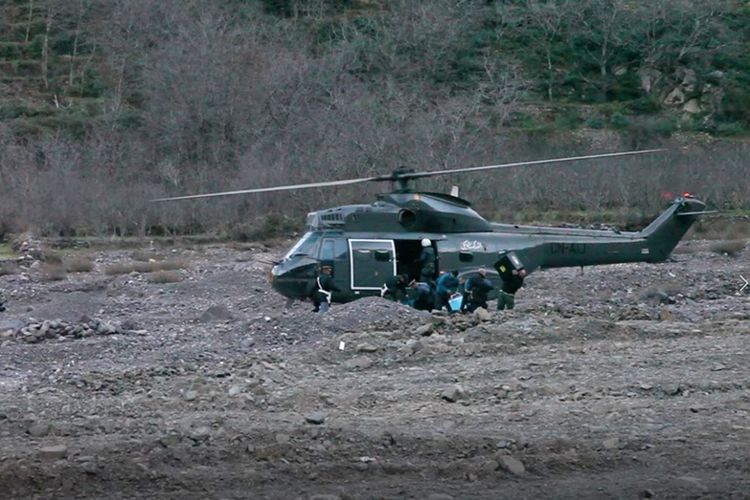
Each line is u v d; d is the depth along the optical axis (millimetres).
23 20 151375
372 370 29281
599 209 99938
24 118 121562
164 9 134250
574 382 27156
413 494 18781
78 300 50938
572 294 54656
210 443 21281
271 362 30266
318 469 20016
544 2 154375
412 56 137750
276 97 113562
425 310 41688
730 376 27641
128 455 20500
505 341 31703
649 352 30703
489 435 22016
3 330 36125
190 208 93000
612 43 148375
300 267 44062
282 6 151125
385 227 44938
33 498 18562
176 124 109250
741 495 18688
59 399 25875
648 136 132000
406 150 101688
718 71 146125
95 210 91125
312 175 96500
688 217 49875
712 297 51656
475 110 121000
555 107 138000
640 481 19484
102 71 138375
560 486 19266
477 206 98625
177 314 46875
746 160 110750
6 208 90312
